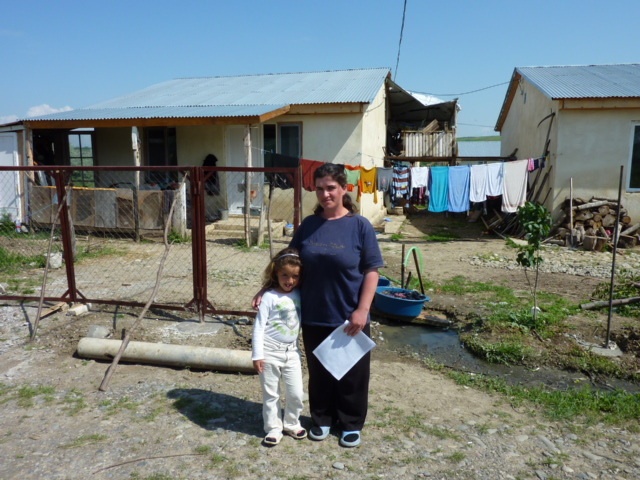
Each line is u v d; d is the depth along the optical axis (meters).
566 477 2.95
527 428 3.57
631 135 11.62
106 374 4.19
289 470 2.96
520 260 5.90
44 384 4.12
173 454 3.11
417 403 3.96
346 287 3.02
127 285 7.31
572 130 11.83
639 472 3.03
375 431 3.44
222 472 2.93
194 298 5.58
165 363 4.48
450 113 18.62
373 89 13.20
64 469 2.94
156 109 12.52
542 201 12.77
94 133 14.13
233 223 12.36
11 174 12.20
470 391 4.27
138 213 11.09
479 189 11.70
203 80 17.08
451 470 3.00
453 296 7.12
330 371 3.03
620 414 3.78
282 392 3.98
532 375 4.75
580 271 8.77
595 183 11.87
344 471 2.96
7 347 4.90
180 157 13.71
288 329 3.14
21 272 7.98
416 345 5.54
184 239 11.07
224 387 4.10
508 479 2.92
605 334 5.57
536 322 5.73
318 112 12.45
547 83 12.84
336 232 3.03
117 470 2.94
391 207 17.48
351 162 12.53
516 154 16.70
